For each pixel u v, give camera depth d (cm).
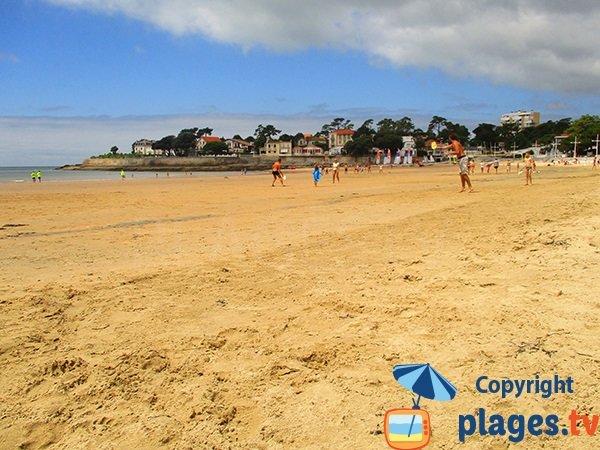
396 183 3384
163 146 18075
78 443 326
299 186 3497
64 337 510
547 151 13962
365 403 355
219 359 445
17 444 329
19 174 11719
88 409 369
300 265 793
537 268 655
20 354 466
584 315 480
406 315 528
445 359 413
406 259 788
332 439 315
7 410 371
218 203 2108
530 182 2458
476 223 1087
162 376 417
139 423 344
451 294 587
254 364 432
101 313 579
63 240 1139
